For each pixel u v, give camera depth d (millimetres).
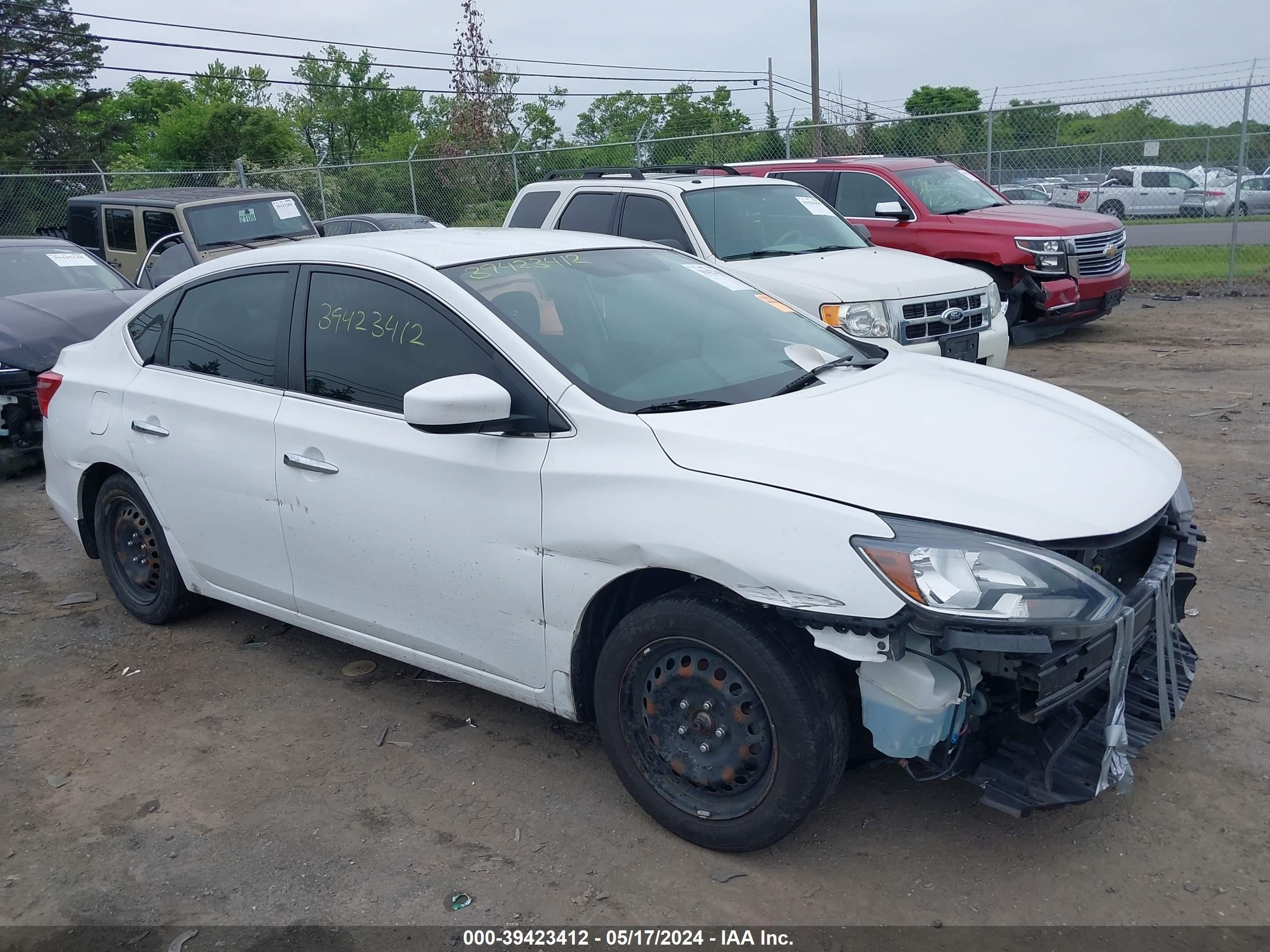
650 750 3238
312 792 3590
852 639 2723
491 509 3383
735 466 2971
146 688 4406
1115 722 2865
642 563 3051
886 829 3240
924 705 2715
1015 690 2818
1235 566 5043
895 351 4250
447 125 34219
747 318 4074
